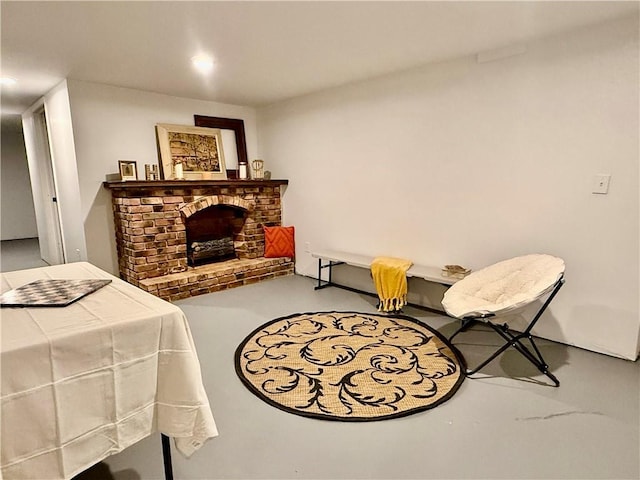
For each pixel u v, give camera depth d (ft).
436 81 10.80
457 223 10.93
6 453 3.66
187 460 5.61
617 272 8.39
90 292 5.38
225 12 7.30
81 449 4.14
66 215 14.51
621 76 7.88
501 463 5.49
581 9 7.35
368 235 13.42
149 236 12.94
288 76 11.94
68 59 10.00
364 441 5.98
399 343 9.37
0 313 4.55
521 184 9.55
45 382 3.82
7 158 27.73
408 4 7.10
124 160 13.43
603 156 8.26
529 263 8.75
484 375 7.86
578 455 5.62
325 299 13.00
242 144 16.53
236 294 13.61
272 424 6.39
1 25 7.75
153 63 10.46
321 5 7.07
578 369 8.10
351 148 13.42
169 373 4.68
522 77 9.21
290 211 16.46
